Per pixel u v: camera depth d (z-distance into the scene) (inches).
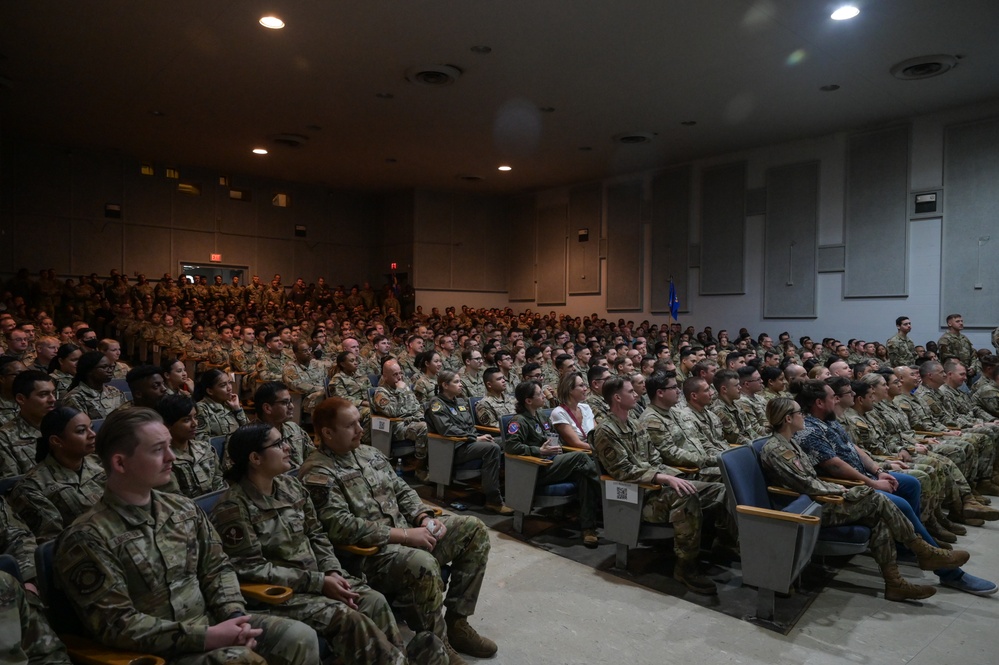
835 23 297.4
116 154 563.8
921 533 136.5
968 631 116.2
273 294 618.5
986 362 246.7
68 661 62.5
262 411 131.0
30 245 534.6
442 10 287.0
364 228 730.2
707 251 549.3
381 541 97.3
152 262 595.2
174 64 350.0
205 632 67.7
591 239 644.1
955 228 421.1
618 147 516.7
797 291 494.9
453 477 188.2
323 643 81.9
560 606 125.0
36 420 128.4
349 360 239.6
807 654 107.3
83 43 323.0
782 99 401.7
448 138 493.7
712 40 316.2
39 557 69.0
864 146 461.4
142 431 71.3
